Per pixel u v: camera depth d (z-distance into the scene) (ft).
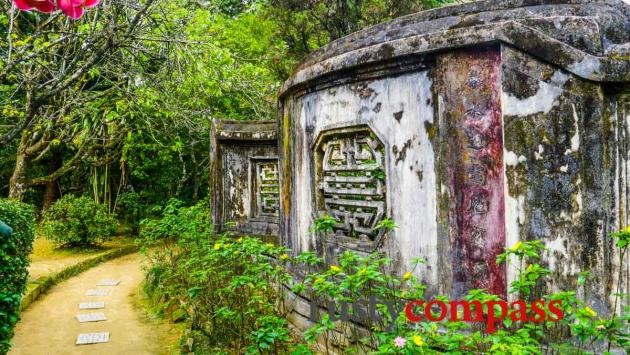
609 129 8.75
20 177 34.12
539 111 8.91
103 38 14.64
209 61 22.34
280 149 15.94
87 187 45.57
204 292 15.24
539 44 8.84
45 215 35.19
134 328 18.60
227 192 23.49
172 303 20.22
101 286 26.17
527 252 7.48
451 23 10.27
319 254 13.39
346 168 12.57
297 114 14.51
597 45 8.73
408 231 10.85
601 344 8.43
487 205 9.56
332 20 35.83
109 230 35.55
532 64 8.96
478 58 9.66
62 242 34.68
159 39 15.75
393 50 10.53
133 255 35.91
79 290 25.14
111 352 15.99
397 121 11.07
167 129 33.12
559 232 8.78
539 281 8.89
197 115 28.07
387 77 11.29
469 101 9.71
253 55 35.27
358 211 12.48
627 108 8.71
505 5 9.97
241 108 34.78
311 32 36.94
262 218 22.43
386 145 11.31
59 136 32.27
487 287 9.48
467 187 9.72
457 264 9.73
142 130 36.94
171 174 44.62
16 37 16.14
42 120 20.26
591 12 9.23
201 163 42.65
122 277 28.55
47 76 19.15
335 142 13.05
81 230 34.19
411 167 10.78
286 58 36.50
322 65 12.41
